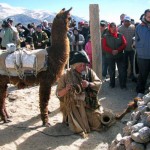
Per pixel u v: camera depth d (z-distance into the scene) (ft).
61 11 19.94
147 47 24.75
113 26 27.66
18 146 17.93
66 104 19.70
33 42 34.88
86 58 19.06
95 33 26.40
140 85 26.58
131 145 13.51
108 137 19.01
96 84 19.42
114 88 29.25
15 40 33.65
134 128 14.23
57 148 17.62
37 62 19.43
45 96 19.99
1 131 19.66
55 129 19.89
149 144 13.39
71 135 19.11
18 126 20.40
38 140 18.57
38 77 19.81
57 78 20.01
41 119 20.79
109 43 28.07
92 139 18.60
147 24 24.63
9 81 20.34
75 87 19.17
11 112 22.88
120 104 24.97
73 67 19.38
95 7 26.03
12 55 19.76
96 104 19.83
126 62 29.22
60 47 19.74
